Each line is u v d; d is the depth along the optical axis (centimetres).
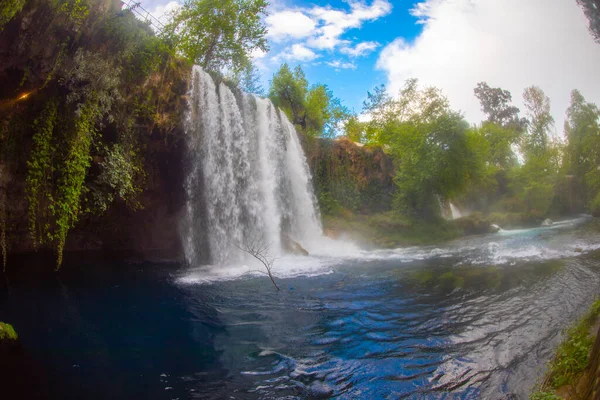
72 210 1307
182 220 1872
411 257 1905
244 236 1964
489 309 1032
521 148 5269
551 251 1884
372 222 2656
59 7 1120
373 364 745
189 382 692
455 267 1609
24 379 699
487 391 627
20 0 992
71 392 654
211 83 1855
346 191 2895
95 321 1012
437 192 3006
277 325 973
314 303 1148
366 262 1791
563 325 875
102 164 1409
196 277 1508
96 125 1390
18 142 1224
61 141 1246
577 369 581
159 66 1566
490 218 3441
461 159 2909
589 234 2603
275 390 661
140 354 812
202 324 988
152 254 1883
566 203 4816
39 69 1154
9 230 1427
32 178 1203
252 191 2056
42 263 1598
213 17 2222
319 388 664
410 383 669
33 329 953
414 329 917
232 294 1258
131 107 1468
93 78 1259
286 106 3094
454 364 729
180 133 1677
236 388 669
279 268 1672
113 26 1311
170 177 1823
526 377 655
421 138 2925
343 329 934
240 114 2047
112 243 1839
